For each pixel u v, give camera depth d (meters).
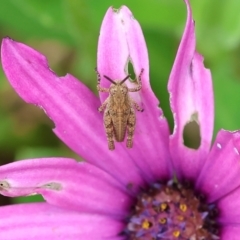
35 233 0.14
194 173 0.14
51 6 0.18
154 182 0.15
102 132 0.14
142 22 0.17
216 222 0.14
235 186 0.14
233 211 0.14
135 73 0.13
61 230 0.14
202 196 0.14
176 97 0.13
